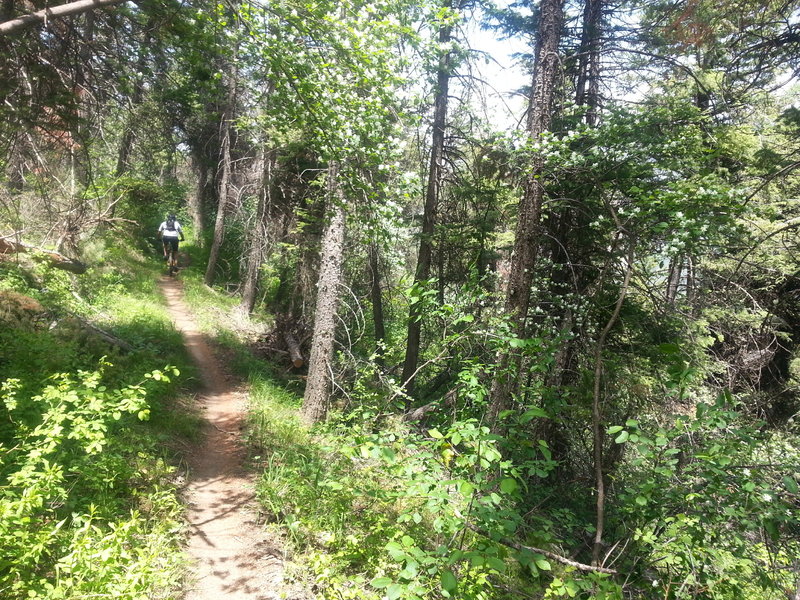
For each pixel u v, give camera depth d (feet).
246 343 45.44
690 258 27.07
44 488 12.19
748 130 28.71
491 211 37.88
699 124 26.71
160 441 21.80
